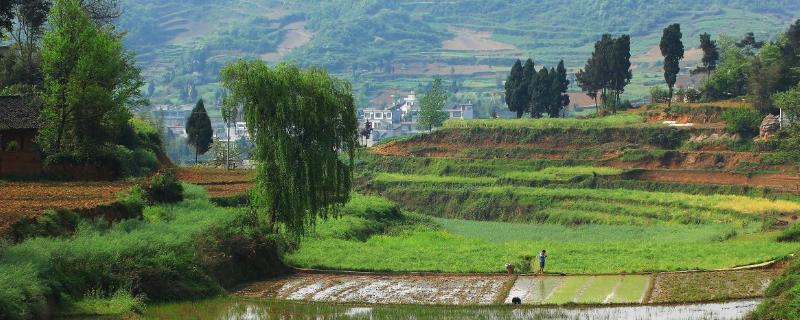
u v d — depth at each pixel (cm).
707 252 10538
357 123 9556
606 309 7262
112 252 7131
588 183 18725
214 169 15612
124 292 6825
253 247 8869
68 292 6594
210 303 7219
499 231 15088
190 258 7794
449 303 7581
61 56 11400
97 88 11300
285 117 9069
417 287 8375
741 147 18875
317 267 9444
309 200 9238
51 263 6606
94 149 11556
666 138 19950
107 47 11594
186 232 8319
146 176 11681
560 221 16938
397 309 7225
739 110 19712
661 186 18075
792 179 17012
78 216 7981
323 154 9200
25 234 7238
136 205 9019
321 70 9494
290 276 9012
